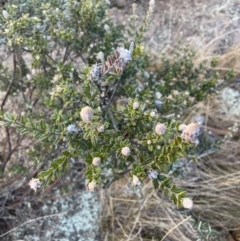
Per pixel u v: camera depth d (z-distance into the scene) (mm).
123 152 201
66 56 273
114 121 219
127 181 317
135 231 302
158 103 254
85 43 270
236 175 328
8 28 238
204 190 318
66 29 251
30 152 278
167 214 303
